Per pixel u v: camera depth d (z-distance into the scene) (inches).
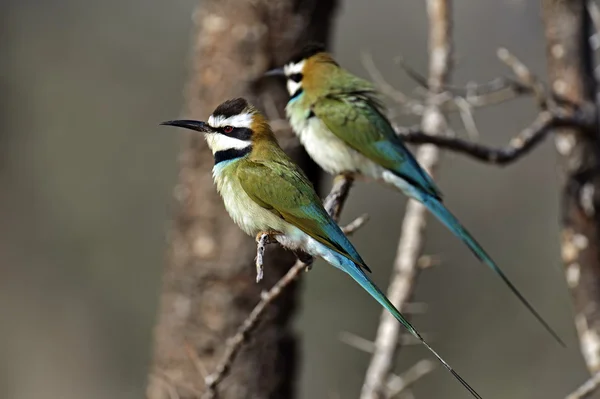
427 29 682.2
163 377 372.8
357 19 685.9
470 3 640.4
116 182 685.3
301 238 303.0
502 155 357.1
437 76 387.9
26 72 685.9
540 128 365.1
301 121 382.0
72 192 685.9
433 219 629.3
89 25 693.3
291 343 377.4
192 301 373.4
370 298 618.5
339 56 680.4
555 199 627.8
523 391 594.9
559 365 599.5
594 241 377.4
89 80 689.6
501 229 631.8
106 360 677.9
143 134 687.7
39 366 680.4
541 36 614.2
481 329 613.9
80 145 687.1
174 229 382.6
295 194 301.7
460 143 352.8
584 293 375.9
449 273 626.2
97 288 682.2
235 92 374.9
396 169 378.3
